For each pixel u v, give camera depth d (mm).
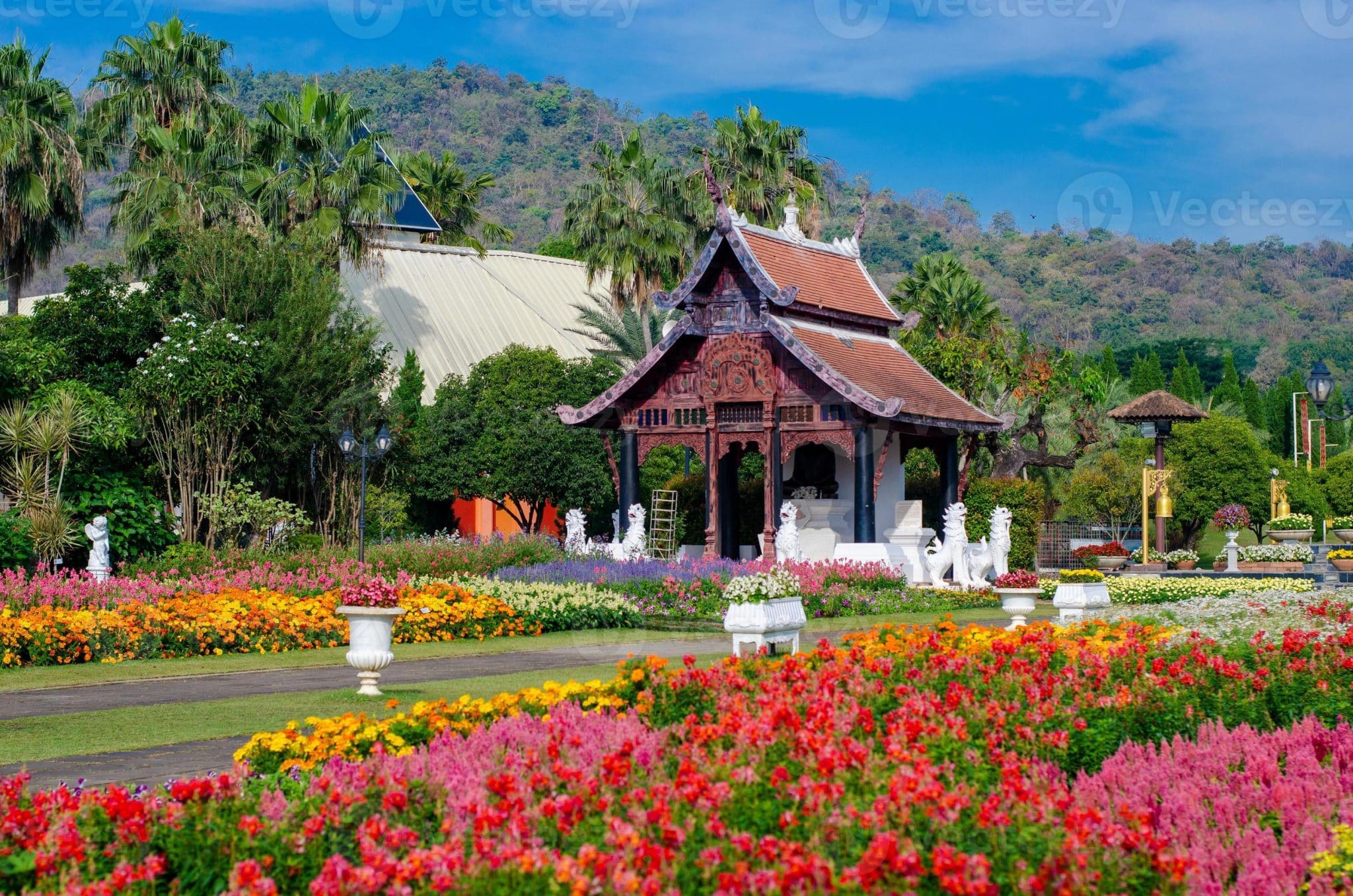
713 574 27578
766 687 10398
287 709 14070
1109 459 48531
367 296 51656
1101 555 38094
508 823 6590
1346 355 115250
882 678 11055
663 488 40969
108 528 26969
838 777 7258
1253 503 49281
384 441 28312
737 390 32406
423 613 22172
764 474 34375
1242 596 21047
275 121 43938
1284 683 11547
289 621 21172
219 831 6898
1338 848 6863
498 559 30062
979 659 11898
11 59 38906
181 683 16484
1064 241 147125
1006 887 6082
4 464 28375
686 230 49469
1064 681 11086
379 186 44312
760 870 5832
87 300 32875
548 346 53250
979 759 8102
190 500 30656
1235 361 114750
